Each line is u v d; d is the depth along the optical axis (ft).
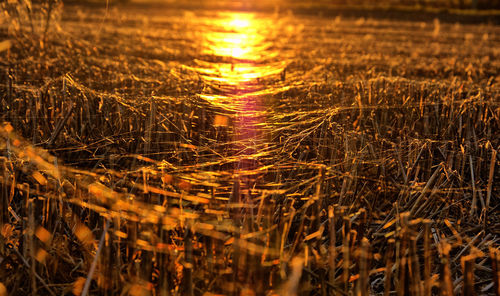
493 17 79.87
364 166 9.87
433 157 11.04
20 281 6.63
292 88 16.80
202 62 26.27
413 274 6.11
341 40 46.29
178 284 6.75
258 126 11.71
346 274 6.46
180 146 10.13
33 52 23.50
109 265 6.41
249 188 8.57
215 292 6.40
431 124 13.24
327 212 8.46
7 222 7.36
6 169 7.88
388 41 46.75
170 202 7.89
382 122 13.51
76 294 6.56
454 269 7.58
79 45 30.17
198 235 7.79
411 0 103.91
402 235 6.49
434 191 8.49
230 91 16.11
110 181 8.34
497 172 10.77
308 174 9.19
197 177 8.55
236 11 90.22
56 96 12.14
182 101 12.38
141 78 18.43
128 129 11.16
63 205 7.50
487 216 9.20
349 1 107.24
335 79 19.01
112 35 40.60
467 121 12.19
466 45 44.04
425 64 30.07
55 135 9.91
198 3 105.19
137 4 94.79
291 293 4.70
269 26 61.26
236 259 6.22
